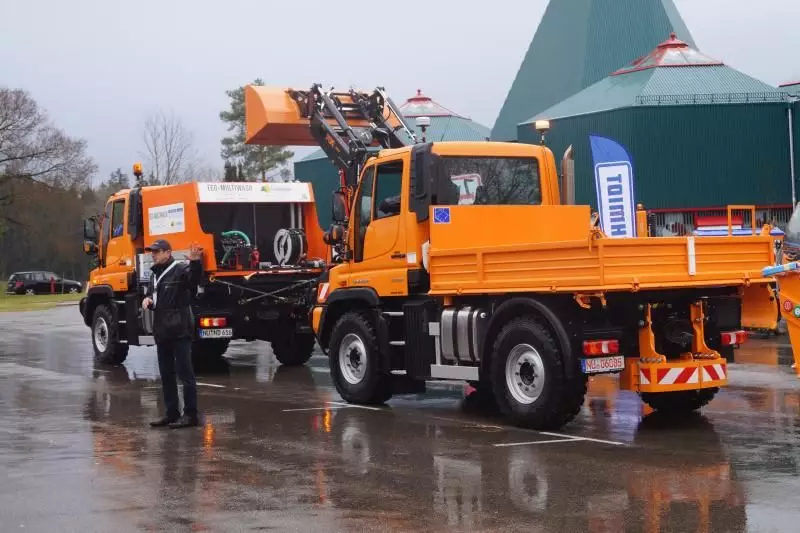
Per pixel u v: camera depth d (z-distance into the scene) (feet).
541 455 28.58
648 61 145.48
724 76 138.00
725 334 34.55
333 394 44.37
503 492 24.18
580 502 23.06
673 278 32.07
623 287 30.81
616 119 133.90
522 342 32.91
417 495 24.07
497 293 33.99
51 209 252.83
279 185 57.52
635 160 133.18
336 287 41.68
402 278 37.88
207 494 24.52
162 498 24.21
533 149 40.45
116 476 26.81
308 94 52.19
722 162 132.67
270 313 54.90
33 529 21.71
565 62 181.98
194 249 35.24
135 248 57.31
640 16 177.78
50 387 48.03
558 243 31.65
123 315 59.00
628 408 37.37
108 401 42.68
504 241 37.86
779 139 132.57
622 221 51.24
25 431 34.65
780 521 21.13
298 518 22.09
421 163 36.86
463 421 35.40
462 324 35.40
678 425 33.37
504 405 33.50
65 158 230.07
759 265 34.65
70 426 35.70
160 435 33.45
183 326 35.04
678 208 132.87
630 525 21.07
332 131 50.93
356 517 22.11
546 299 32.50
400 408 39.14
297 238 55.72
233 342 76.28
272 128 53.47
